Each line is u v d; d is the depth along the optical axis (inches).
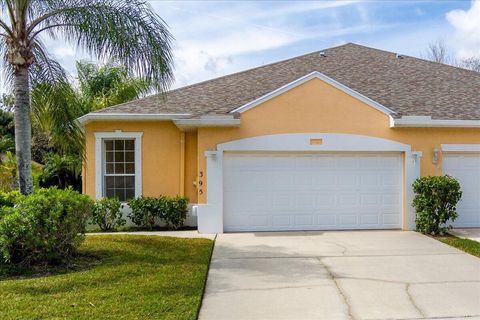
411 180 548.1
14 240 344.5
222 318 259.3
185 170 593.9
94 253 396.5
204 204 530.9
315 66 722.2
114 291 292.8
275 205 544.4
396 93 636.7
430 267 368.2
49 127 469.4
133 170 601.3
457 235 510.3
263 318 259.4
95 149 593.9
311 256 406.9
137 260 370.9
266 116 534.9
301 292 304.8
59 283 306.3
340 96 540.7
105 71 1034.1
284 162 545.6
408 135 548.1
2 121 1242.0
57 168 927.0
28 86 415.8
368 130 542.9
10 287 299.1
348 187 550.6
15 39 404.8
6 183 856.9
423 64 747.4
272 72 700.7
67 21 414.6
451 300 287.9
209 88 655.1
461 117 558.6
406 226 545.6
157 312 259.0
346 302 285.1
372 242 469.7
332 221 548.4
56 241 358.3
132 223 582.9
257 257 403.9
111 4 422.9
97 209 560.4
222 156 533.0
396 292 303.9
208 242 459.2
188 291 297.3
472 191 568.1
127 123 595.2
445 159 562.9
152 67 418.3
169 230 560.7
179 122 531.2
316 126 537.6
